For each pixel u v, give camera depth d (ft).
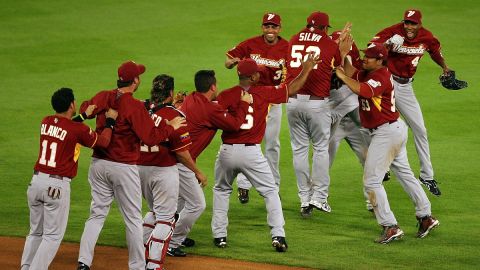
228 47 238.27
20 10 268.82
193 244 122.62
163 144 109.40
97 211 108.17
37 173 104.32
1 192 146.41
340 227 132.05
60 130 103.50
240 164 118.73
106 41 242.78
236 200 146.82
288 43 143.54
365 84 120.78
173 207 111.34
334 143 143.64
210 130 119.14
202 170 161.17
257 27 252.83
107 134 104.47
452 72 150.92
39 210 105.50
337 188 152.05
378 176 124.47
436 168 160.76
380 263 114.93
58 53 233.96
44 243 103.71
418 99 201.67
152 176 110.01
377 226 132.46
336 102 139.44
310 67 120.47
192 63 225.76
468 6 270.67
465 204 141.79
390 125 124.36
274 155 145.38
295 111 136.77
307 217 136.87
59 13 266.77
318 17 136.67
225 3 275.80
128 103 105.60
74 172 105.50
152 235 110.32
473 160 164.86
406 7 269.23
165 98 111.24
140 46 238.89
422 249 121.19
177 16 264.11
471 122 187.01
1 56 231.30
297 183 142.61
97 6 274.16
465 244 123.34
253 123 118.21
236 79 214.69
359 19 256.73
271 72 145.38
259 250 120.37
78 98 200.54
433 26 252.01
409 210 140.36
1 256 115.44
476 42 240.12
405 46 146.72
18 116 189.78
